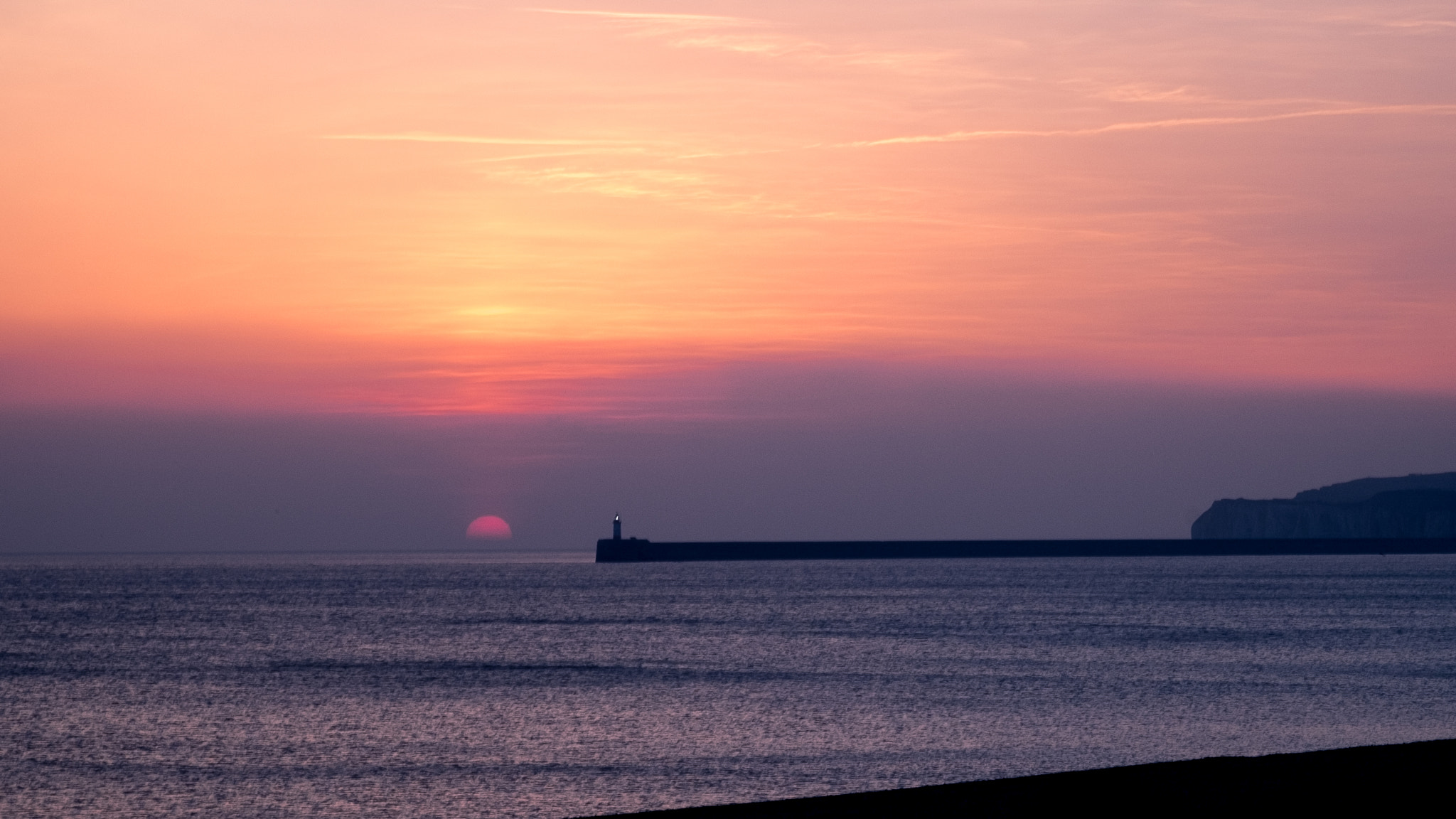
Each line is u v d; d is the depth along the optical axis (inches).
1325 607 6801.2
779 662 4040.4
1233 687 3284.9
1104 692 3171.8
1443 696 3085.6
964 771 2138.3
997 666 3850.9
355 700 3129.9
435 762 2255.2
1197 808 1123.3
